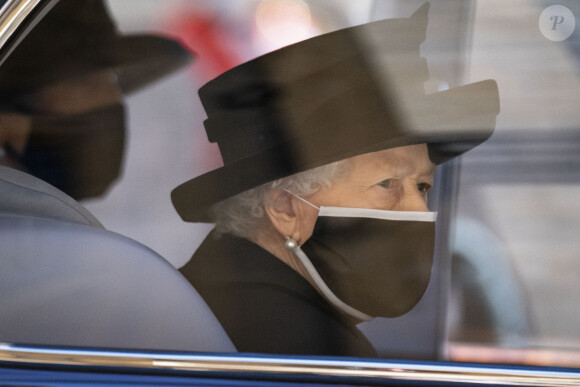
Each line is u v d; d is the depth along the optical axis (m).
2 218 5.49
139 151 5.78
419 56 6.03
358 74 5.99
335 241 5.93
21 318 5.29
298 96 5.93
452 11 6.05
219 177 5.83
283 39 6.00
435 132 5.96
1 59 5.64
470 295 5.89
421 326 5.84
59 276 5.37
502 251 5.92
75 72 5.73
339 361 5.12
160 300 5.44
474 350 5.76
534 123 5.98
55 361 5.10
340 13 6.05
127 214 5.75
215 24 5.91
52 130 5.69
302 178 5.86
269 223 5.88
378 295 5.86
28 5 5.64
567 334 5.78
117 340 5.34
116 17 5.81
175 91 5.83
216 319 5.63
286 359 5.12
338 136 5.89
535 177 5.95
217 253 5.82
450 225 5.98
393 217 5.86
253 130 5.86
